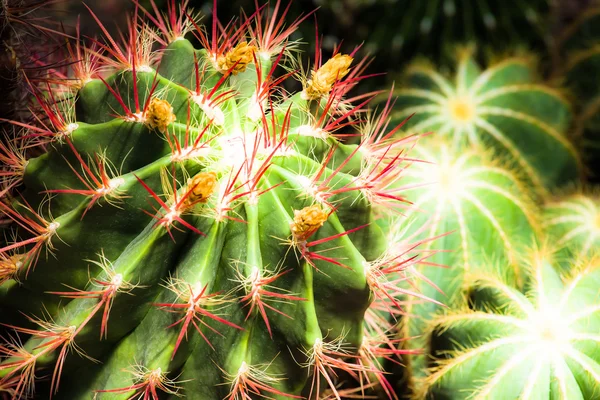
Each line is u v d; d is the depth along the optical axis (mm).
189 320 718
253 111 786
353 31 1204
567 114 1150
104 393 747
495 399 827
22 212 788
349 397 923
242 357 733
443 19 1187
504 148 1078
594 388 815
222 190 736
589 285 875
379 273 783
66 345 735
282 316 744
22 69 849
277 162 756
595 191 1140
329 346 773
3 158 794
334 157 798
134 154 748
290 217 742
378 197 809
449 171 963
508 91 1108
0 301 781
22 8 855
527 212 981
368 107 1155
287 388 763
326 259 736
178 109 762
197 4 1121
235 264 731
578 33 1315
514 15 1227
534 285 886
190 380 755
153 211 740
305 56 1170
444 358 899
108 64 824
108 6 1321
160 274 737
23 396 774
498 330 851
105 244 746
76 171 760
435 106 1087
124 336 755
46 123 852
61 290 760
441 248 934
